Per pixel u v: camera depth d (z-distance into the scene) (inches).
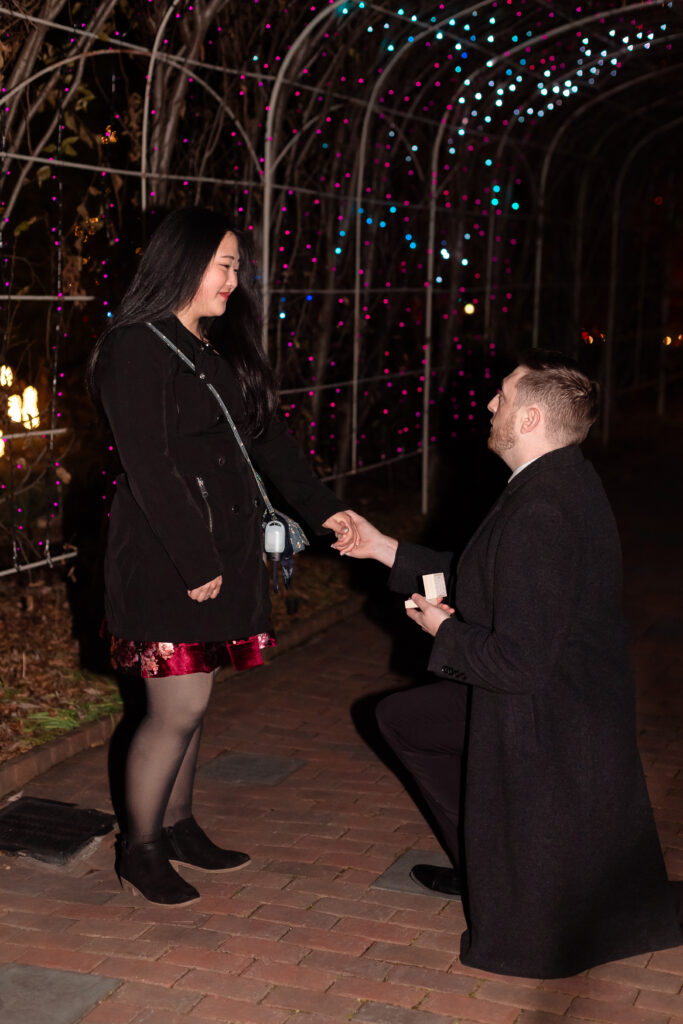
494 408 116.3
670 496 387.5
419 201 351.3
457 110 332.5
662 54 340.8
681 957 120.7
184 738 130.3
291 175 286.7
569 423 111.3
